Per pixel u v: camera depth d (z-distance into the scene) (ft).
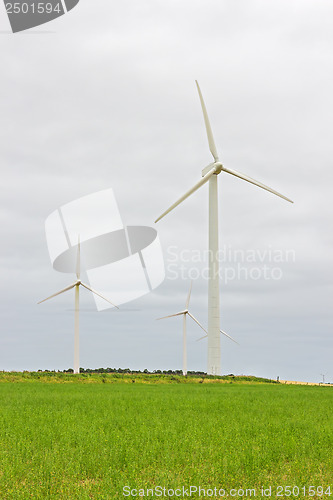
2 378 185.57
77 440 47.34
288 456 43.50
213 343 236.02
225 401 99.66
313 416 74.49
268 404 95.81
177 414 73.51
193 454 42.47
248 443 45.88
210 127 233.96
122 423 60.75
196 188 222.07
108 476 34.83
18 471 36.17
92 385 169.68
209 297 238.27
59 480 34.06
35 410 76.48
